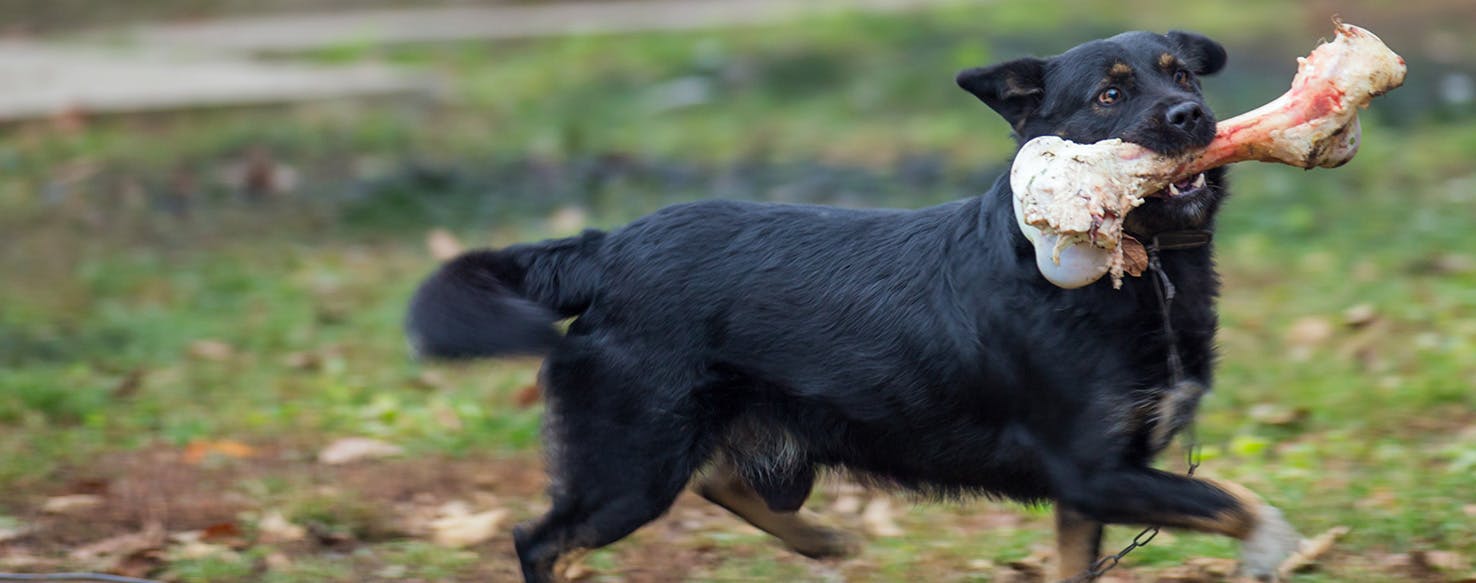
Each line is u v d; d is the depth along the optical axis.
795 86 26.27
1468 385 11.44
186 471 10.80
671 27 32.56
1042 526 9.74
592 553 9.34
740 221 8.25
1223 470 10.26
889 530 9.79
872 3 34.81
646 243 8.21
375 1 40.28
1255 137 7.22
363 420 11.98
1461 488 9.48
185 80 26.58
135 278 16.12
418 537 9.81
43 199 19.41
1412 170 18.88
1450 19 30.41
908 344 7.79
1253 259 15.64
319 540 9.70
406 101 25.80
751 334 7.98
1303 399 11.55
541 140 22.69
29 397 12.27
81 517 9.95
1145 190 7.04
